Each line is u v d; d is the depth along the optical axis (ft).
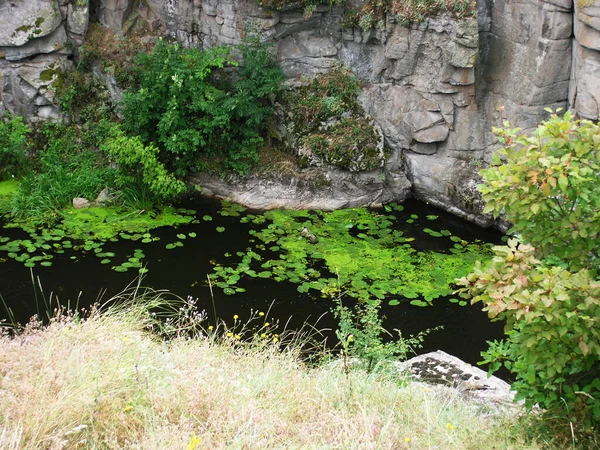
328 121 40.19
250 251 34.40
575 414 15.84
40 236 34.63
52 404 13.75
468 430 16.24
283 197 39.29
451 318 30.22
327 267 33.42
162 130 38.29
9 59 39.75
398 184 40.47
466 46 35.86
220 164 39.99
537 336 14.16
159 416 14.71
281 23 40.06
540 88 34.65
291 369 19.08
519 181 15.10
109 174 38.60
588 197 14.99
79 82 40.63
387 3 37.76
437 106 38.86
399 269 33.45
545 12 33.19
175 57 38.88
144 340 18.38
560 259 16.15
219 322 28.84
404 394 18.01
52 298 29.84
